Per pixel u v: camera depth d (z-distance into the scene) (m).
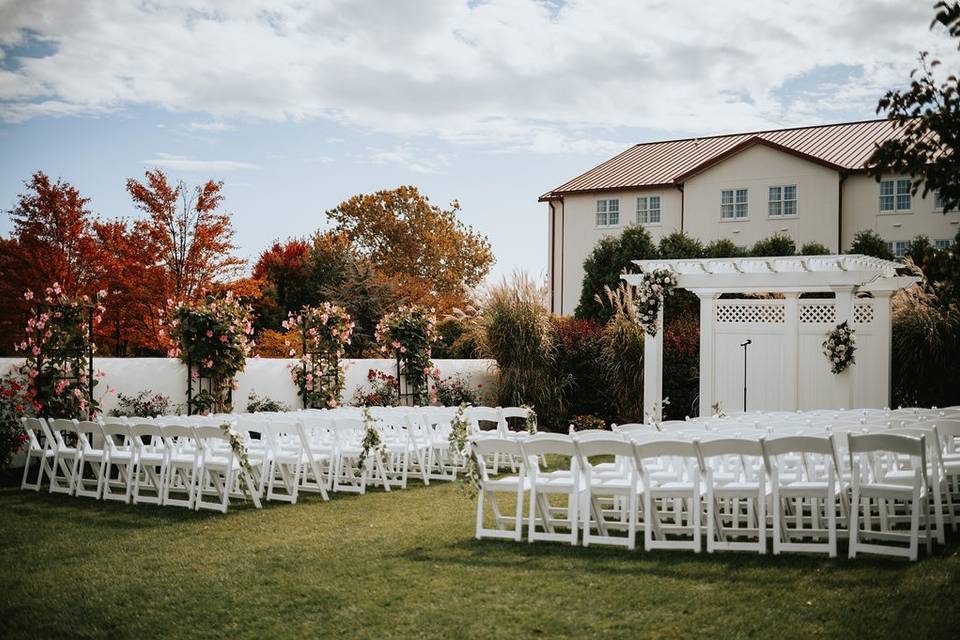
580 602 5.14
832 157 27.41
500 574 5.88
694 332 18.00
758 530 6.78
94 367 12.34
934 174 4.43
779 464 7.95
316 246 38.31
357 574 5.99
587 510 6.75
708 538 6.33
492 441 7.11
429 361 17.25
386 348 17.27
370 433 9.91
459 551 6.66
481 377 18.19
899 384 15.50
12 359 11.52
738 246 28.11
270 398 15.00
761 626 4.57
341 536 7.36
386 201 49.75
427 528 7.69
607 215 31.36
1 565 6.52
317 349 15.55
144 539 7.39
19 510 8.91
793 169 27.70
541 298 17.44
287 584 5.78
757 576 5.56
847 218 27.09
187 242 25.12
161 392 13.21
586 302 26.36
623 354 16.84
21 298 22.33
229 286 25.55
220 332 13.49
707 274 15.48
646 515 6.49
